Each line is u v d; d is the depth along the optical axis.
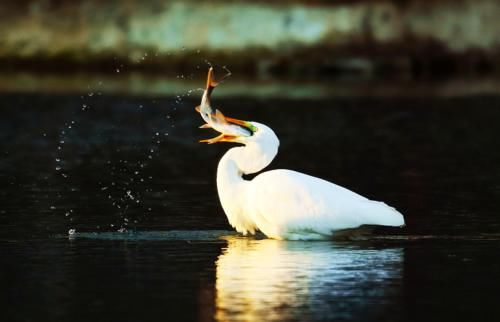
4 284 10.98
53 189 17.20
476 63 38.03
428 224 14.09
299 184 12.96
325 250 12.52
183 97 29.88
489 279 11.02
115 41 37.84
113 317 9.78
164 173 19.11
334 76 36.44
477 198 16.12
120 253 12.45
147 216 14.88
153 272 11.45
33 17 38.59
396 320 9.63
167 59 37.31
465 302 10.19
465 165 19.72
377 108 27.88
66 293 10.61
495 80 34.53
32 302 10.28
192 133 24.53
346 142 22.84
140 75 36.06
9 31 38.38
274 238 13.20
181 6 38.12
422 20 38.16
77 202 16.02
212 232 13.77
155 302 10.25
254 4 38.03
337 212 12.78
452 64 37.94
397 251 12.42
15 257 12.24
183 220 14.62
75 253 12.45
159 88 32.00
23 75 35.91
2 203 15.86
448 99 29.44
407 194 16.58
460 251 12.39
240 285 10.86
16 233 13.66
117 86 32.50
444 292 10.53
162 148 22.41
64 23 38.34
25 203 15.85
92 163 20.25
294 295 10.45
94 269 11.62
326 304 10.12
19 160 20.52
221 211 15.30
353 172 18.97
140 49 37.56
